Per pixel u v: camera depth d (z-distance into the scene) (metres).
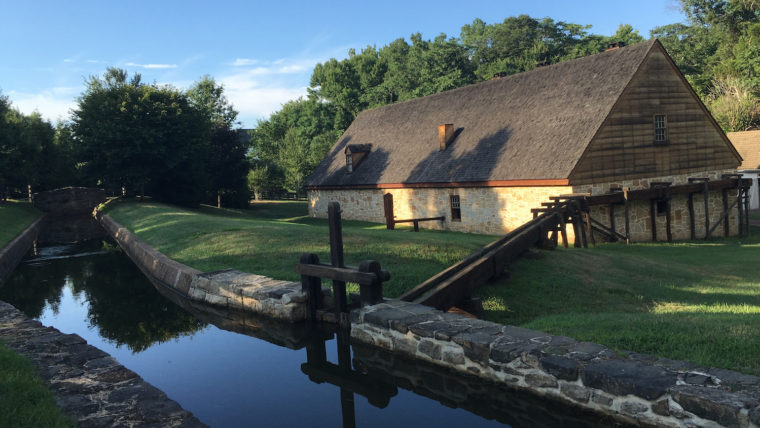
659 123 23.77
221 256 16.34
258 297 11.47
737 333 6.54
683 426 4.86
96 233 36.47
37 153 47.34
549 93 25.78
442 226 27.48
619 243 21.09
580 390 5.74
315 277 10.89
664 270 14.17
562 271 12.90
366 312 9.03
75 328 11.89
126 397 6.09
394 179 30.33
